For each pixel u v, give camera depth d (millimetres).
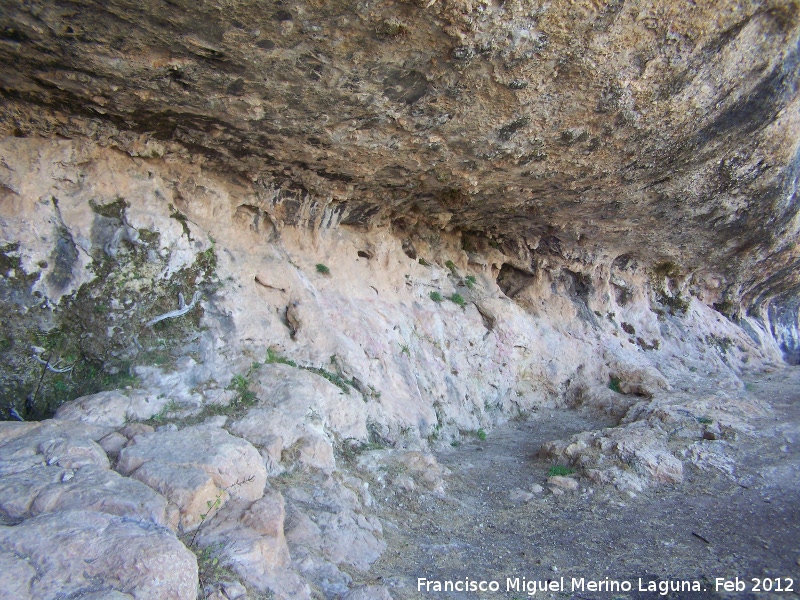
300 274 7367
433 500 5867
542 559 4922
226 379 5852
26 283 5145
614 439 7273
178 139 5750
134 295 5688
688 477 6707
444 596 4160
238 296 6395
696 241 11008
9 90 4590
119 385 5328
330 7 3855
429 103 5176
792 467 6730
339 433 6234
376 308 8258
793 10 5703
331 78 4637
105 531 2986
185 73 4453
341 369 6895
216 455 4129
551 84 5199
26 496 3275
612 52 5047
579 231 10094
